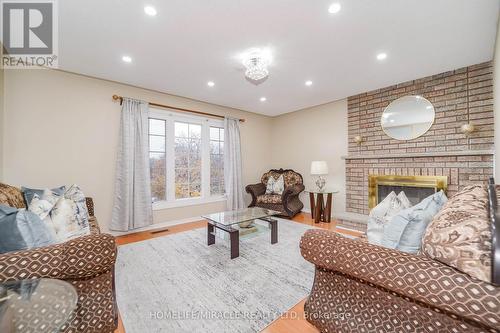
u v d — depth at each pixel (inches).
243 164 200.2
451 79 117.5
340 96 159.2
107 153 129.4
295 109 196.2
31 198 77.3
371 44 91.2
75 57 101.3
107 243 46.8
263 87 140.7
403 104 134.1
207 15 73.3
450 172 116.7
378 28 80.5
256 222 126.0
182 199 161.5
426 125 126.0
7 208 48.9
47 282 40.0
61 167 115.3
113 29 80.4
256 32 82.7
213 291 72.4
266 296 69.7
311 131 189.9
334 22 77.2
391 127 139.2
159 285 75.9
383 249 40.4
